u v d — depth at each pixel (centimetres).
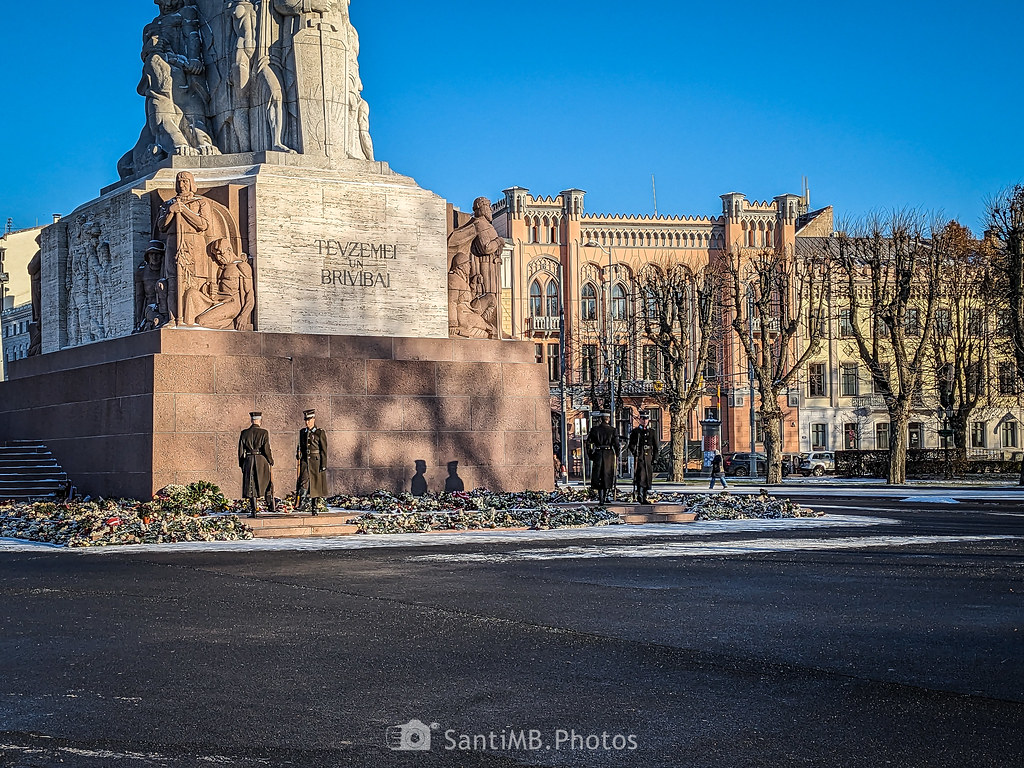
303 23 2773
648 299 8312
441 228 2822
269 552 1770
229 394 2466
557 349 8725
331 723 746
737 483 5744
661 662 934
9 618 1134
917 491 4491
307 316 2639
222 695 820
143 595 1289
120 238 2709
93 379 2586
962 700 803
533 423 2833
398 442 2662
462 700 806
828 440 8875
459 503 2480
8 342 8694
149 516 2095
